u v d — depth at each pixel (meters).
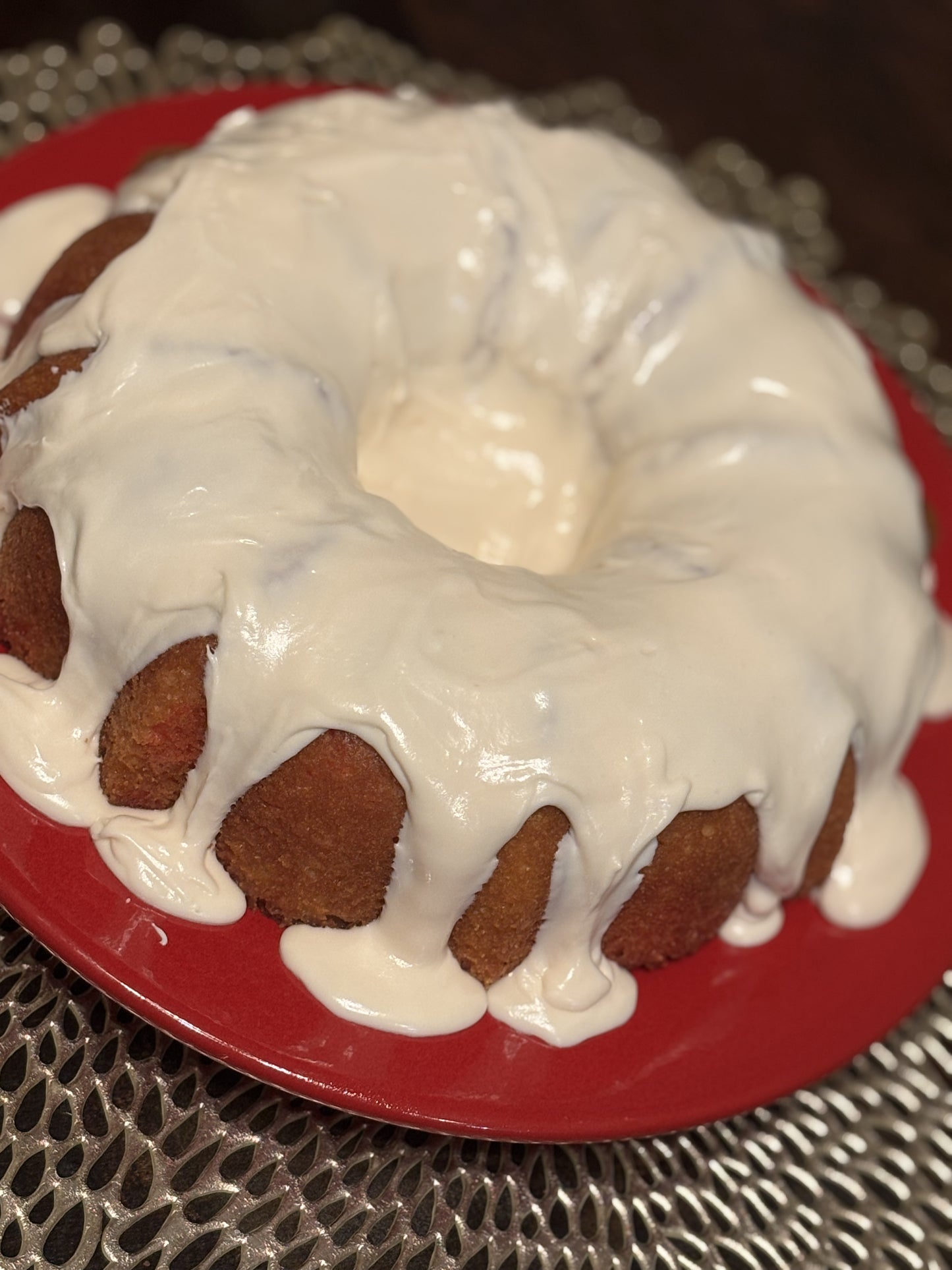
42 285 0.43
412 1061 0.37
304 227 0.42
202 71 0.62
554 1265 0.37
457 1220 0.37
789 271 0.55
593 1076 0.38
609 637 0.38
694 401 0.47
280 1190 0.36
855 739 0.42
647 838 0.37
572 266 0.47
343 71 0.64
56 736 0.38
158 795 0.38
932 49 0.85
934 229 0.78
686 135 0.78
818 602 0.42
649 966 0.41
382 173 0.45
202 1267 0.35
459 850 0.36
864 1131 0.45
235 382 0.38
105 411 0.38
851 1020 0.42
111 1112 0.36
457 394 0.47
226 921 0.37
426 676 0.36
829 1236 0.42
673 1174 0.41
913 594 0.44
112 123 0.52
